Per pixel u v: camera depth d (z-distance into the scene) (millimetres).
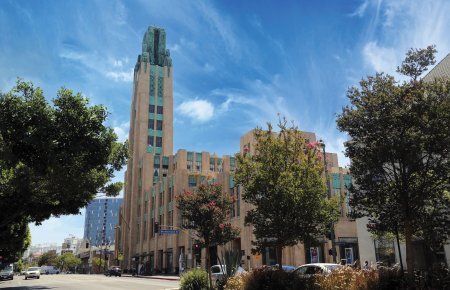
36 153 12586
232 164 74812
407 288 9398
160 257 66062
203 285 17203
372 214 11633
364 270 11094
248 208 42844
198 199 21375
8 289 26859
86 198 18688
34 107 12141
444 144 9469
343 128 10805
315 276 12133
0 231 23078
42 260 156625
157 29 104625
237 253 17375
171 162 83500
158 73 98688
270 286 12781
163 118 95250
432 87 10125
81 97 12969
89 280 42406
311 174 14102
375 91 10680
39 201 17438
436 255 18422
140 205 82625
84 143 12906
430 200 10414
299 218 13578
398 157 9914
